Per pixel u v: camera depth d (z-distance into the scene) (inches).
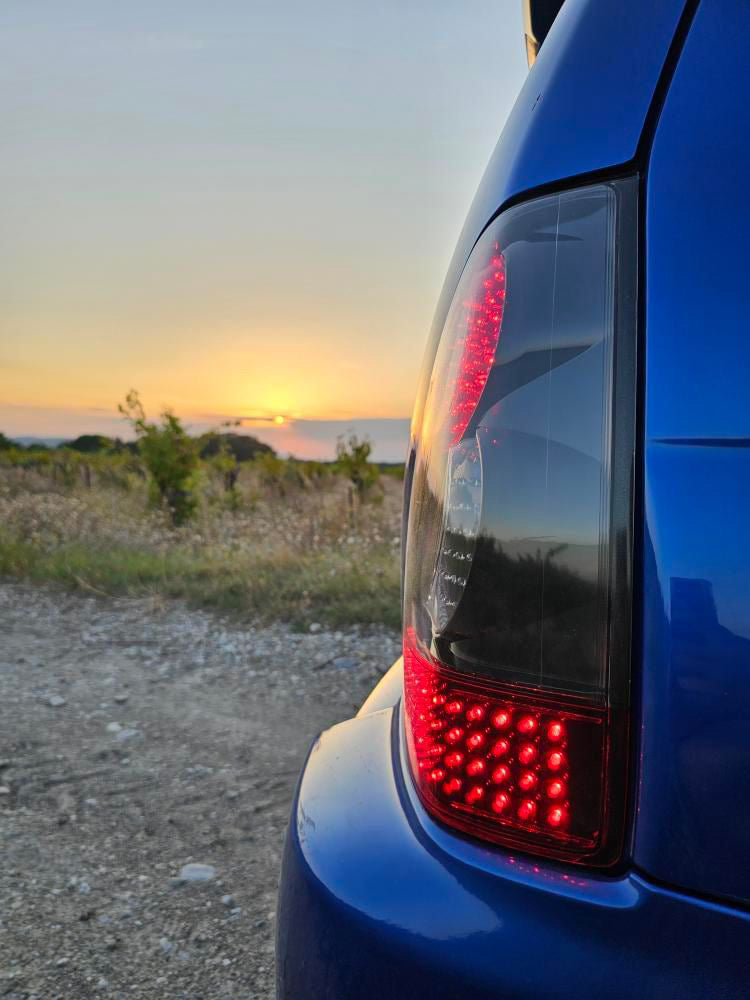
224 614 223.6
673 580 29.8
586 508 31.8
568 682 31.8
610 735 31.1
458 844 34.3
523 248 34.9
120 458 709.3
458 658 34.5
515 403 33.8
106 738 135.1
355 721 46.8
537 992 30.4
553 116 35.3
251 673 172.6
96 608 235.1
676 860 30.0
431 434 38.1
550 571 32.3
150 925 84.2
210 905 88.0
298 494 613.0
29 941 80.8
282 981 36.7
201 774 121.5
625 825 31.1
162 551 314.2
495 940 31.5
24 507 389.4
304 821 39.5
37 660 181.6
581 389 32.4
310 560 267.3
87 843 100.4
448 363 37.6
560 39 36.7
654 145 32.9
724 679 29.0
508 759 33.2
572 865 32.0
